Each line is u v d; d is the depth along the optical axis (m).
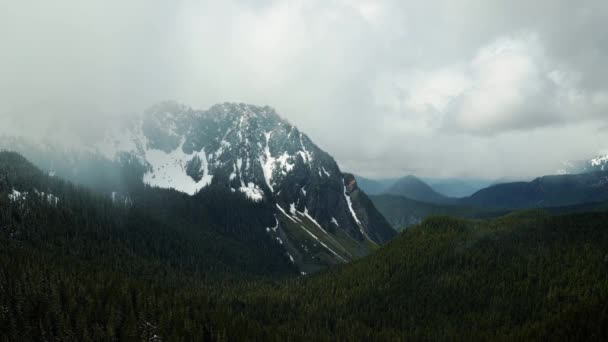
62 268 163.62
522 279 180.75
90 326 133.00
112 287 155.12
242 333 150.00
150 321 143.12
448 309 175.50
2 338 120.88
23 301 133.50
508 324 158.38
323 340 157.00
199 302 170.88
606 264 175.00
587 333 138.12
